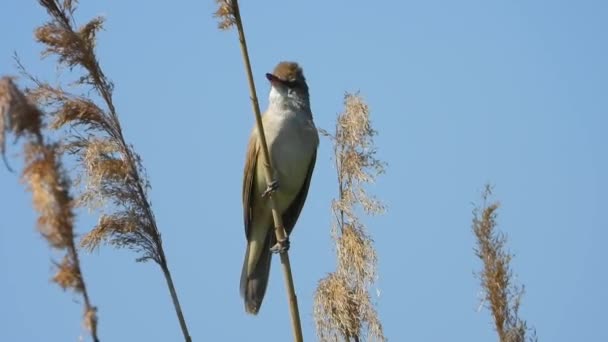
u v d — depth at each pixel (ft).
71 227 21.24
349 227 36.81
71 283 21.04
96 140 34.60
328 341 35.32
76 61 35.04
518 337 28.07
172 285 33.86
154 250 33.96
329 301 35.09
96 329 21.25
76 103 34.45
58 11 35.63
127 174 34.04
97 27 36.04
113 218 33.60
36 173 21.02
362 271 35.96
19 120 20.95
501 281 28.40
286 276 33.09
